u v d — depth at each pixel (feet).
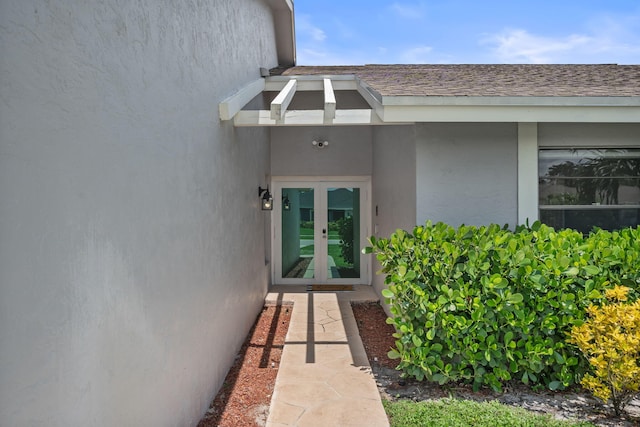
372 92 20.11
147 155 10.74
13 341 6.07
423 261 16.51
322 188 36.78
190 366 13.78
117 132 9.18
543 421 13.25
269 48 32.96
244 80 23.61
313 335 23.00
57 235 7.06
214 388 16.56
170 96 12.42
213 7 17.31
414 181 20.43
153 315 10.91
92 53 8.23
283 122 20.11
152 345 10.82
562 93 18.31
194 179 14.56
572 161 20.98
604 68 29.09
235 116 20.49
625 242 16.56
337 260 37.01
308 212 36.94
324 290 34.45
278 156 36.09
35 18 6.64
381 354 20.86
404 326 16.34
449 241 16.97
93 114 8.23
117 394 8.98
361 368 18.25
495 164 20.16
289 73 30.96
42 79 6.78
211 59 16.93
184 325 13.25
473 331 15.66
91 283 8.03
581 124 20.56
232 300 20.03
